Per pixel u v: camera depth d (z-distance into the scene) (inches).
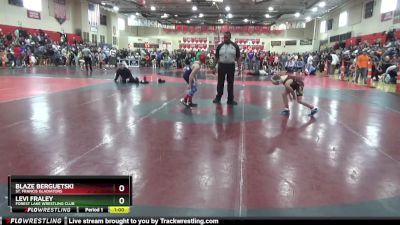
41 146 200.1
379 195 140.9
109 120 276.2
